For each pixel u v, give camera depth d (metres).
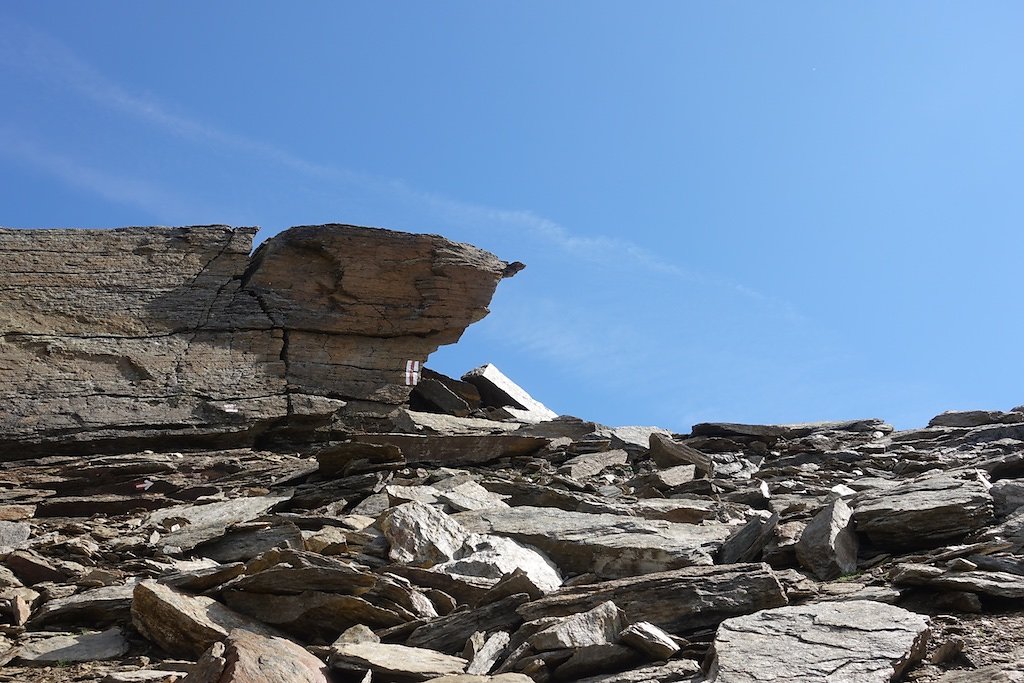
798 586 10.91
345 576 11.53
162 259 23.12
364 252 24.00
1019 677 8.14
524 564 12.90
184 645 11.02
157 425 21.30
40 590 13.42
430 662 9.72
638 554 12.75
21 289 21.78
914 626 9.02
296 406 22.39
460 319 24.41
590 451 22.34
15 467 20.02
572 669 9.36
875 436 22.91
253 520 15.67
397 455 19.16
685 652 9.47
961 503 12.57
